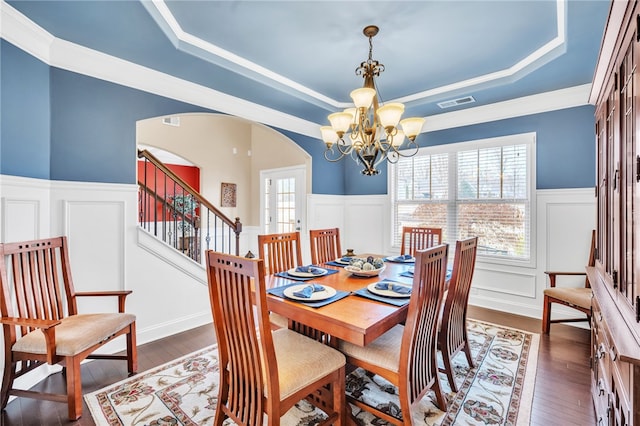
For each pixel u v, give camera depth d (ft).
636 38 3.92
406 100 12.39
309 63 9.63
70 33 7.32
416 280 5.07
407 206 14.97
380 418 6.14
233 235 21.91
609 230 5.77
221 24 7.61
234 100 11.50
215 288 5.24
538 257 11.46
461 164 13.32
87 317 7.07
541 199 11.39
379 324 4.95
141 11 6.57
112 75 8.66
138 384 7.20
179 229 18.88
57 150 7.84
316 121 14.73
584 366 7.92
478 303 12.80
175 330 10.07
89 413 6.21
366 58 9.26
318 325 5.25
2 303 6.05
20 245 6.38
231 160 21.97
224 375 5.43
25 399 6.67
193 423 5.96
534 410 6.27
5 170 6.57
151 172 24.44
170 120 19.22
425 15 7.22
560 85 10.36
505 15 7.18
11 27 6.56
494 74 10.27
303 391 4.98
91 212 8.41
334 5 6.89
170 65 8.98
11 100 6.68
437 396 6.32
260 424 4.69
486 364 8.05
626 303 4.44
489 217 12.62
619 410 3.97
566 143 10.91
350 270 7.70
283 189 20.54
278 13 7.18
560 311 11.05
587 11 6.47
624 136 4.63
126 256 9.03
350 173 16.99
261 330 4.42
